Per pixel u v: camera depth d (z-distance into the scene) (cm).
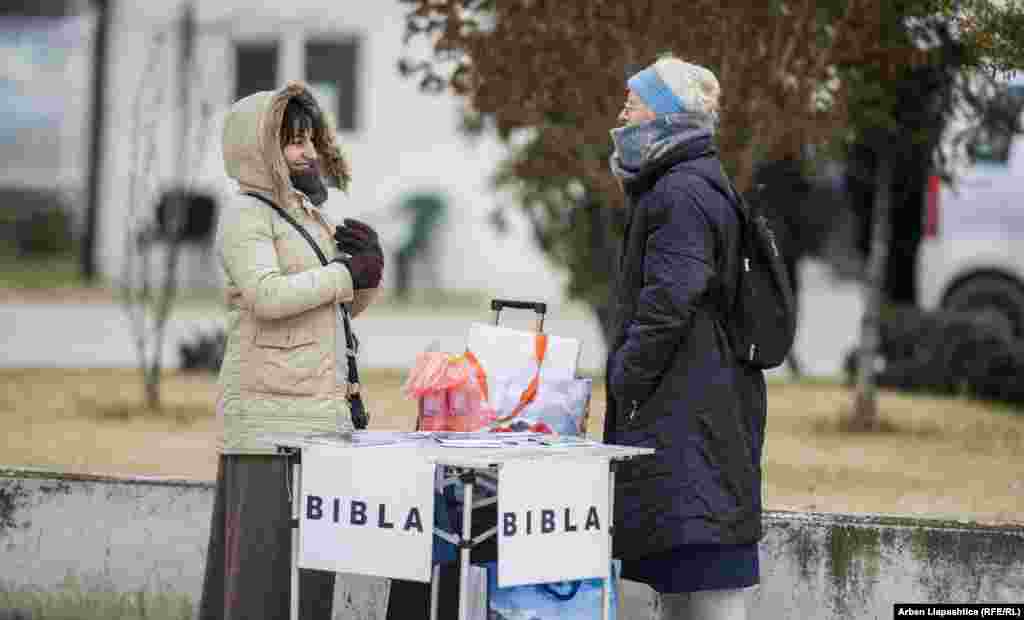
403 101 10994
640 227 1959
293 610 1892
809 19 3130
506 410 2020
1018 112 3472
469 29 3306
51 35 12338
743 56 3106
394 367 5516
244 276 1952
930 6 3033
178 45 9988
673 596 2077
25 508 2606
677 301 1888
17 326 7431
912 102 3597
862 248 4916
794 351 5444
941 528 2361
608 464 1844
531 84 3180
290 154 2025
